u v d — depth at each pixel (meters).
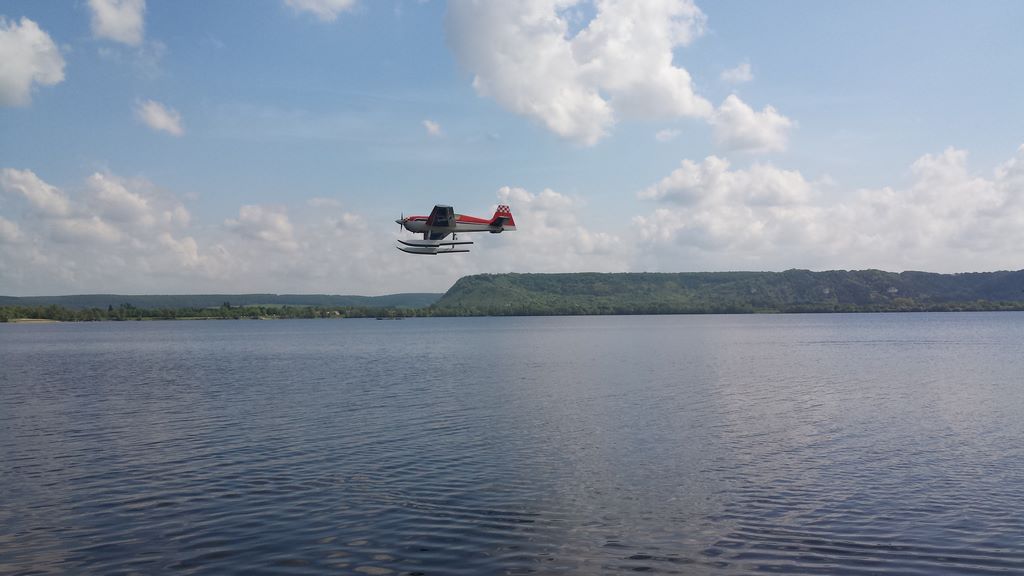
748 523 17.80
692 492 20.53
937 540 16.50
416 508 19.09
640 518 18.22
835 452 25.72
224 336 157.38
